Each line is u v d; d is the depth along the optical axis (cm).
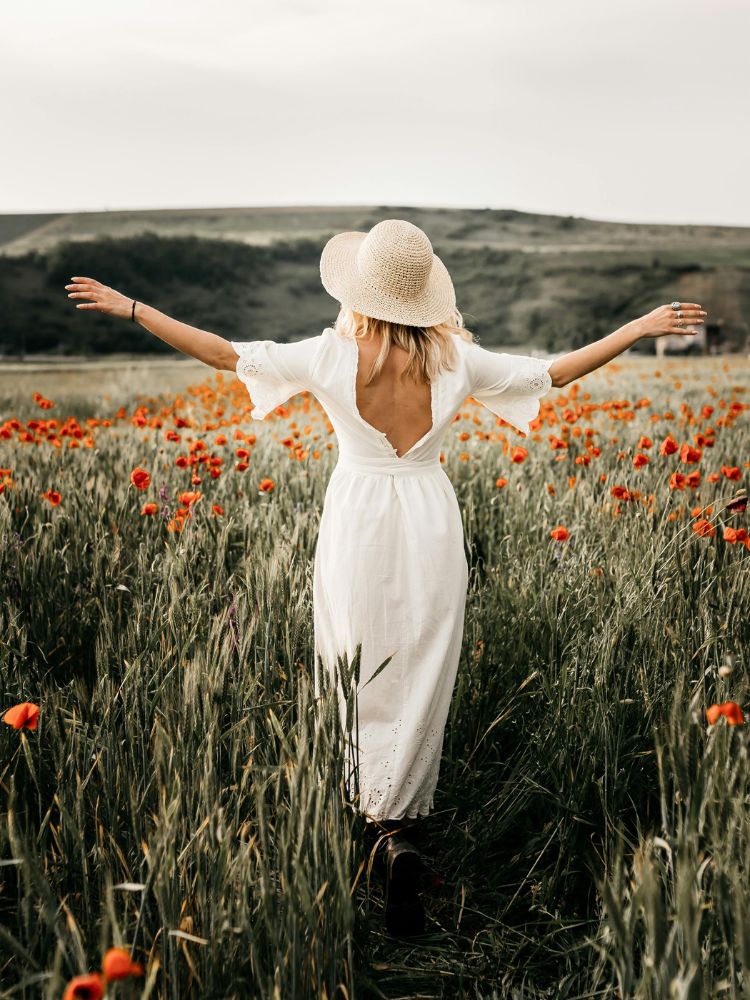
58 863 205
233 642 257
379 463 259
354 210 7556
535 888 245
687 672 264
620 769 256
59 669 321
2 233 6078
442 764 299
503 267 6075
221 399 1139
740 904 153
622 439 711
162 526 405
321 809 187
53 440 601
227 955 176
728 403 1020
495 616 337
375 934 231
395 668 254
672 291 5372
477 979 221
